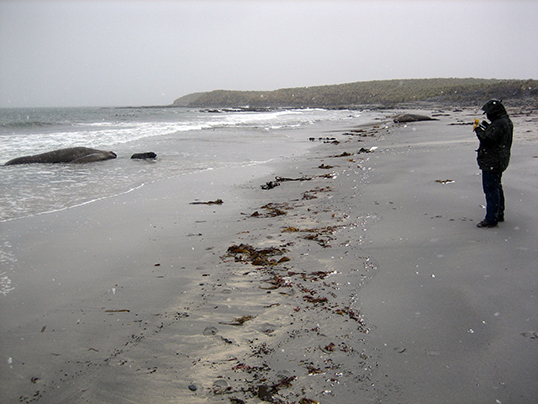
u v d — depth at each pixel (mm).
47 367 2732
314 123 36688
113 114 75188
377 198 7074
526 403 2094
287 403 2234
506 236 4551
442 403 2154
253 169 11828
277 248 4859
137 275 4309
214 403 2271
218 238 5480
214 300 3623
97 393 2438
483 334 2752
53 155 13703
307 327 3057
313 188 8617
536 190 6289
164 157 14641
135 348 2912
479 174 8109
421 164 10078
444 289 3467
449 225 5176
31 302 3732
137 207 7512
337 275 3988
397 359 2570
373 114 56312
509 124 4695
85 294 3879
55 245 5387
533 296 3178
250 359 2693
